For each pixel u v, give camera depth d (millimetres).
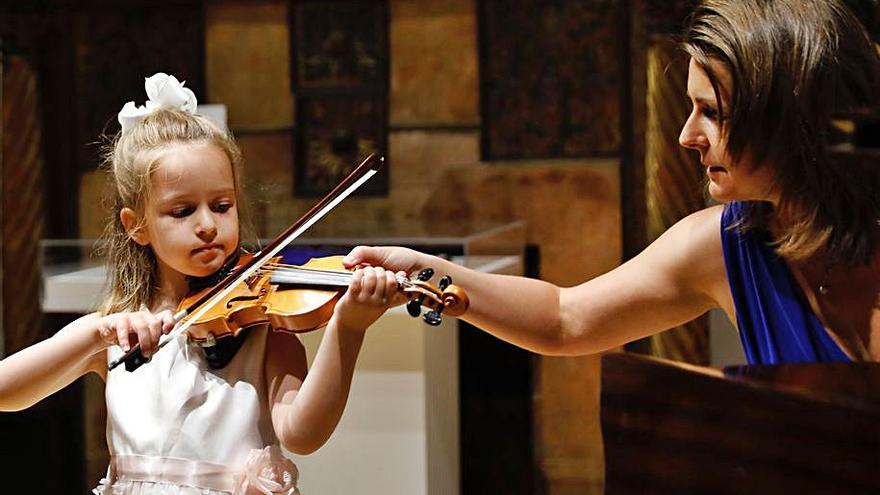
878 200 2090
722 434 1414
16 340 5297
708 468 1429
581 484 5160
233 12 5371
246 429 2127
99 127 5426
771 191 2047
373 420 3281
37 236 5316
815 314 2105
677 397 1463
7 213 5289
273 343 2186
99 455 5328
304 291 2080
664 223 4836
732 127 1977
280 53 5359
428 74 5293
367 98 5340
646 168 4969
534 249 5250
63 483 5312
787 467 1352
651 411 1492
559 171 5219
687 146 2102
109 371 2230
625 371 1523
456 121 5293
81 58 5410
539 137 5242
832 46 1951
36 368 2072
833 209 2014
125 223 2225
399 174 5340
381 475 3281
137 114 2279
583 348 2352
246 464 2078
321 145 5383
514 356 5180
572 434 5172
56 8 5301
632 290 2312
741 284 2186
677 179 4801
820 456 1322
